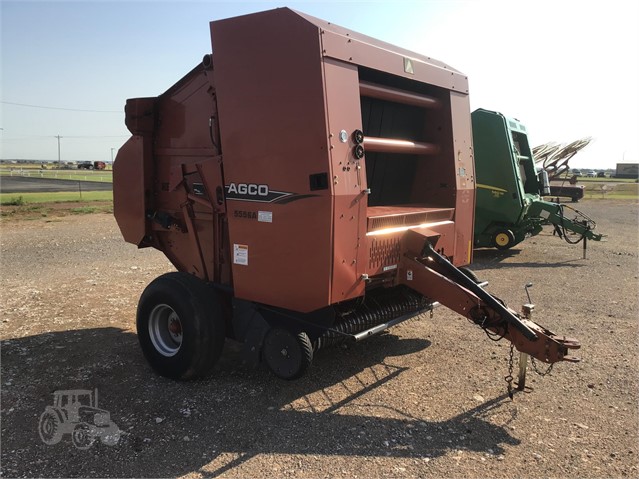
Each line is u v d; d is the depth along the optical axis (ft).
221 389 14.12
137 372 15.37
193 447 11.18
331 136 11.35
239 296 13.46
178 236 16.84
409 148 15.06
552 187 101.91
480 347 17.61
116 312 22.02
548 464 10.61
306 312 12.29
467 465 10.55
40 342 18.08
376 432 11.84
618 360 16.42
